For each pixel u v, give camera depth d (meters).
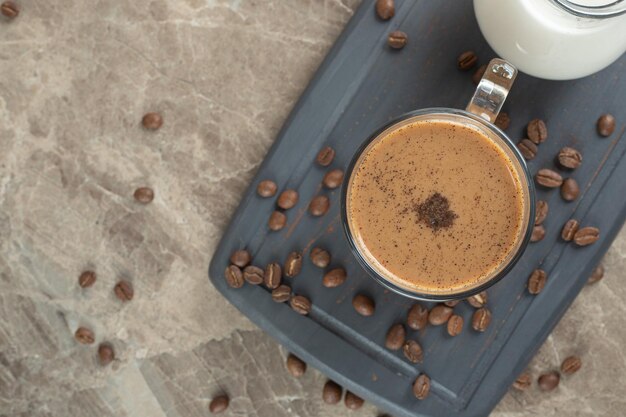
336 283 0.58
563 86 0.57
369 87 0.58
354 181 0.54
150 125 0.60
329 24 0.60
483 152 0.53
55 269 0.62
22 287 0.62
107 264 0.62
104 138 0.61
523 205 0.53
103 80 0.61
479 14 0.54
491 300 0.58
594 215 0.57
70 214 0.61
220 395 0.62
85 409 0.62
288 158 0.58
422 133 0.54
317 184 0.58
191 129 0.61
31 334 0.62
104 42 0.61
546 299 0.58
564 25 0.51
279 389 0.62
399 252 0.54
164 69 0.61
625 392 0.60
